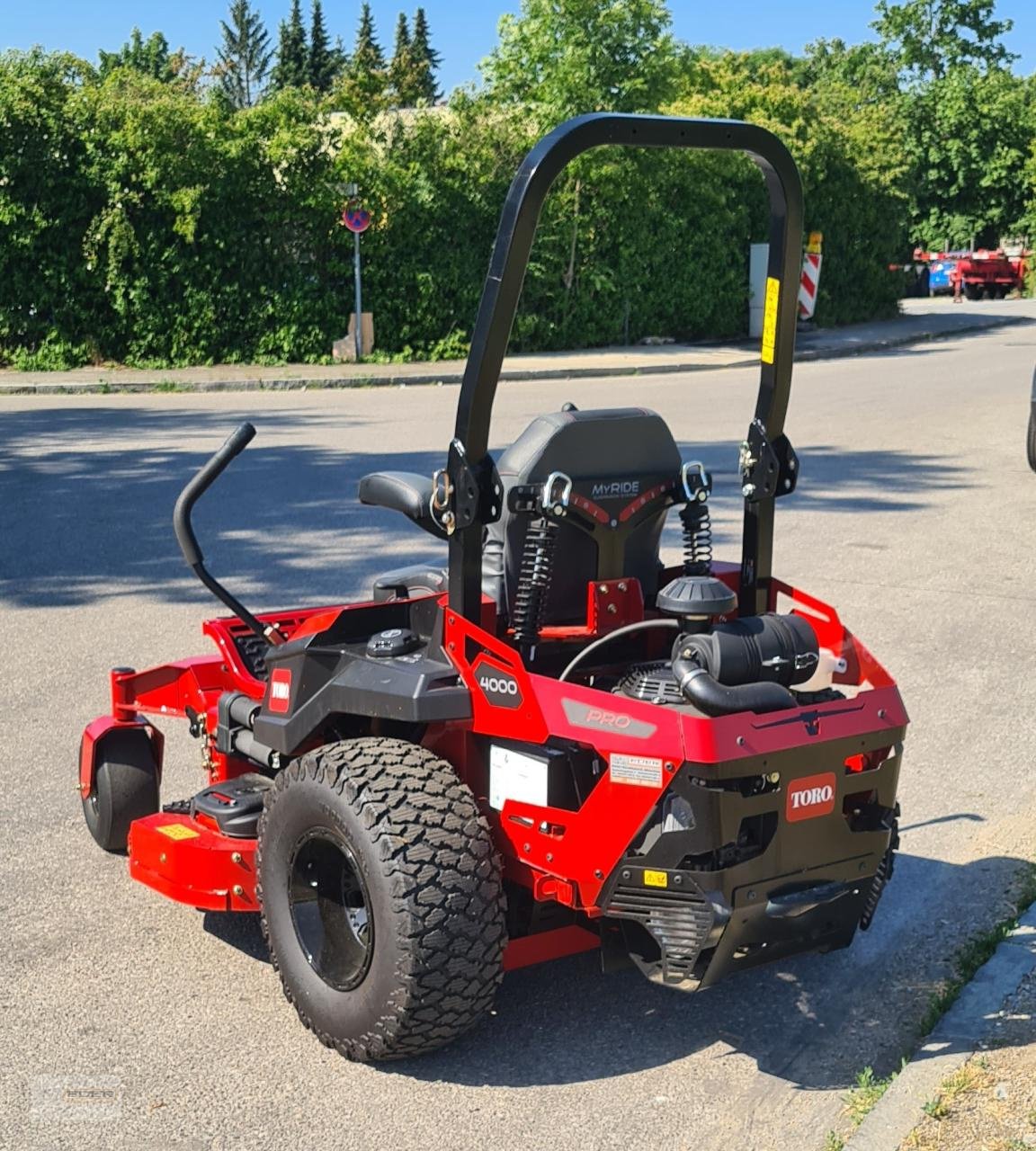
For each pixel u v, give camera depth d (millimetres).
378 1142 3496
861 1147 3346
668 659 4090
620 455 3988
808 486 12633
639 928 3715
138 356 22531
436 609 4008
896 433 15797
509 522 3910
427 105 25047
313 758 3795
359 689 3832
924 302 45594
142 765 5219
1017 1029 3898
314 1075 3793
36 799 5777
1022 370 23000
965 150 55531
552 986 4297
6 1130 3543
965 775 5961
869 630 8047
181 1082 3764
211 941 4602
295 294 22938
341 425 16281
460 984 3572
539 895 3742
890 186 34156
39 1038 3998
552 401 18609
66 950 4531
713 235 27812
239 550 10055
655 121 3516
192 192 21625
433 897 3520
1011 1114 3436
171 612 8484
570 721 3570
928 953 4496
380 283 23750
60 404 18875
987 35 61719
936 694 6977
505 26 25125
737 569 4414
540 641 3975
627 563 4168
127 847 5297
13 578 9359
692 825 3436
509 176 24297
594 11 24422
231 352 23000
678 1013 4145
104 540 10391
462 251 24047
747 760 3436
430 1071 3814
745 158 27938
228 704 4703
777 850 3549
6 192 21469
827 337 29594
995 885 4957
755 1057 3904
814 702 3957
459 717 3717
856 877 3713
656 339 27156
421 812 3592
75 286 22156
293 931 3918
